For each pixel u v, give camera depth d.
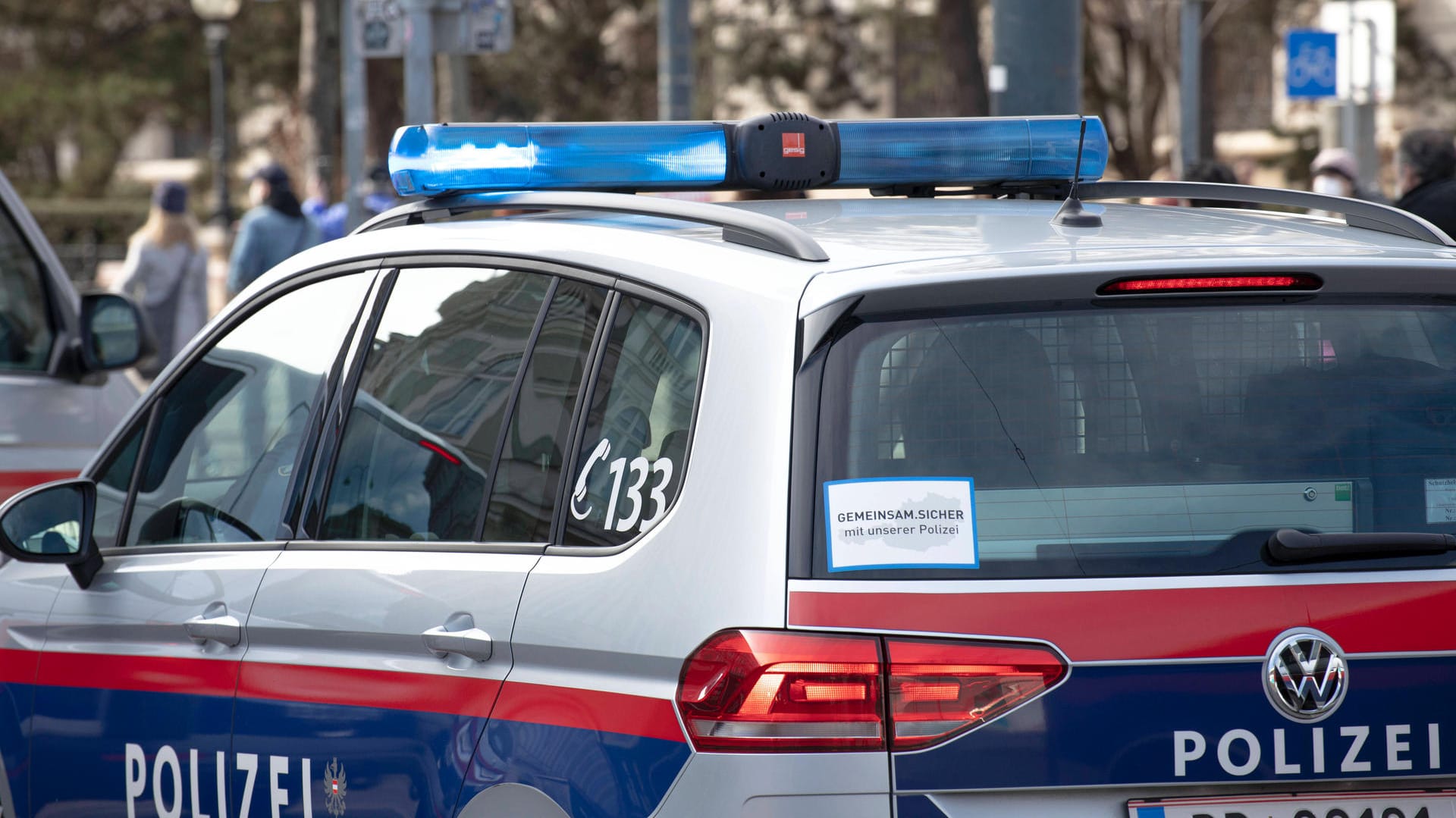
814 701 7.26
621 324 8.58
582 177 10.20
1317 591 7.59
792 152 10.49
